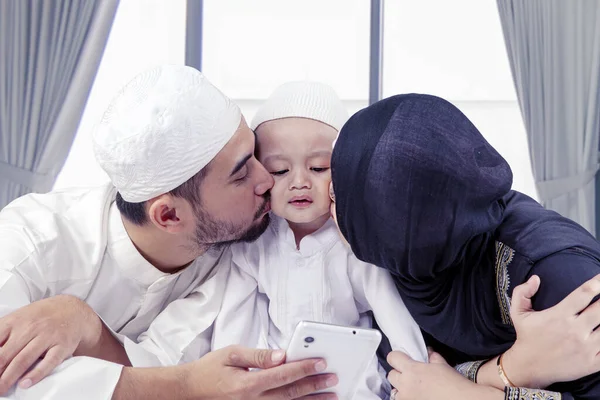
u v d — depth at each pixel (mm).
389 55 4738
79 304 981
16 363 867
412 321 1069
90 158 3932
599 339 800
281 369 861
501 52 4641
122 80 4105
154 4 4176
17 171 3078
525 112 3268
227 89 4766
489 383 907
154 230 1099
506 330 945
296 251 1140
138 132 1016
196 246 1116
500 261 927
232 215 1070
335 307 1149
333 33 4805
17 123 3105
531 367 847
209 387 900
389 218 904
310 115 1094
